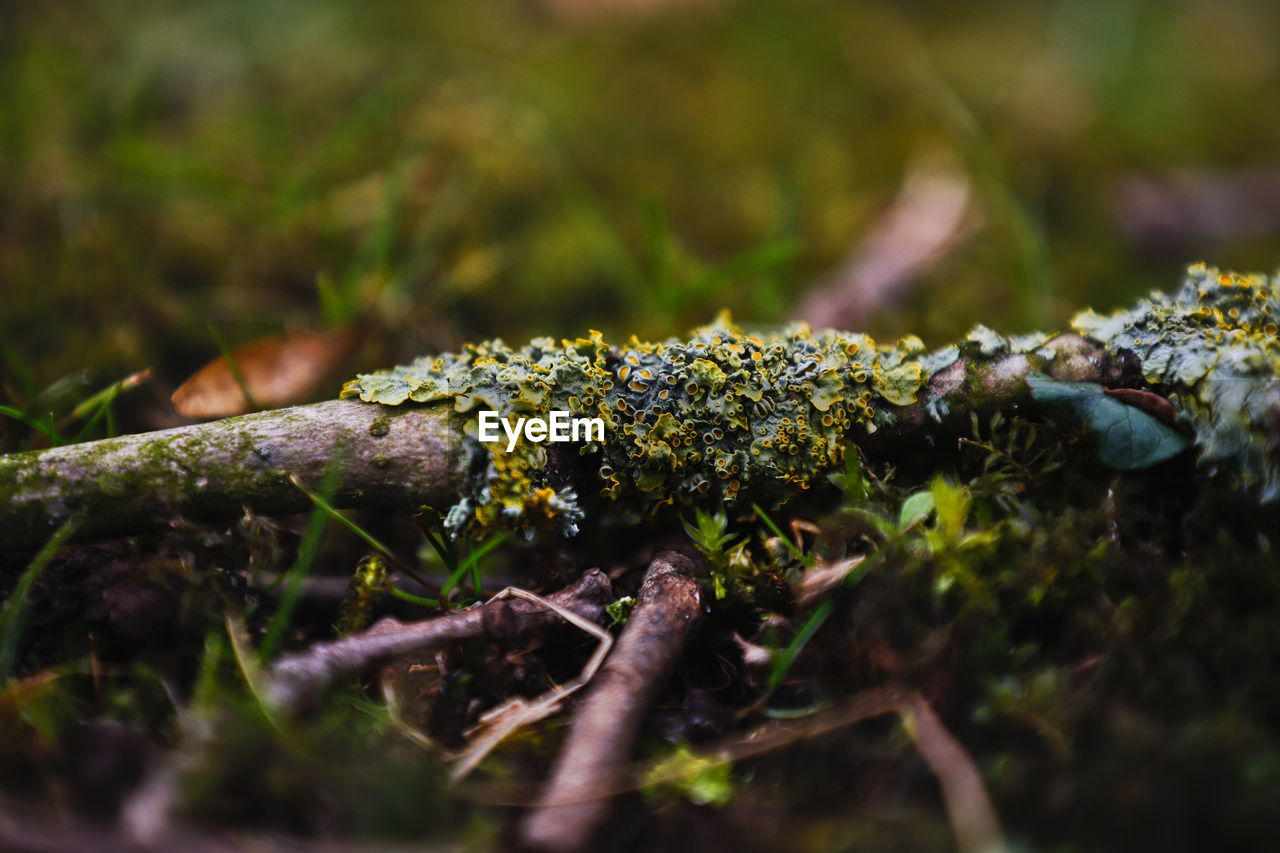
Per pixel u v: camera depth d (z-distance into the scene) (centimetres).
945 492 21
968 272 31
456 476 22
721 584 21
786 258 27
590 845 19
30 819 19
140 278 29
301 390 26
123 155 29
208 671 20
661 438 22
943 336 28
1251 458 21
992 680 20
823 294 30
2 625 21
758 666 21
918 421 22
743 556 22
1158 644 20
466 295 30
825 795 20
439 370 22
